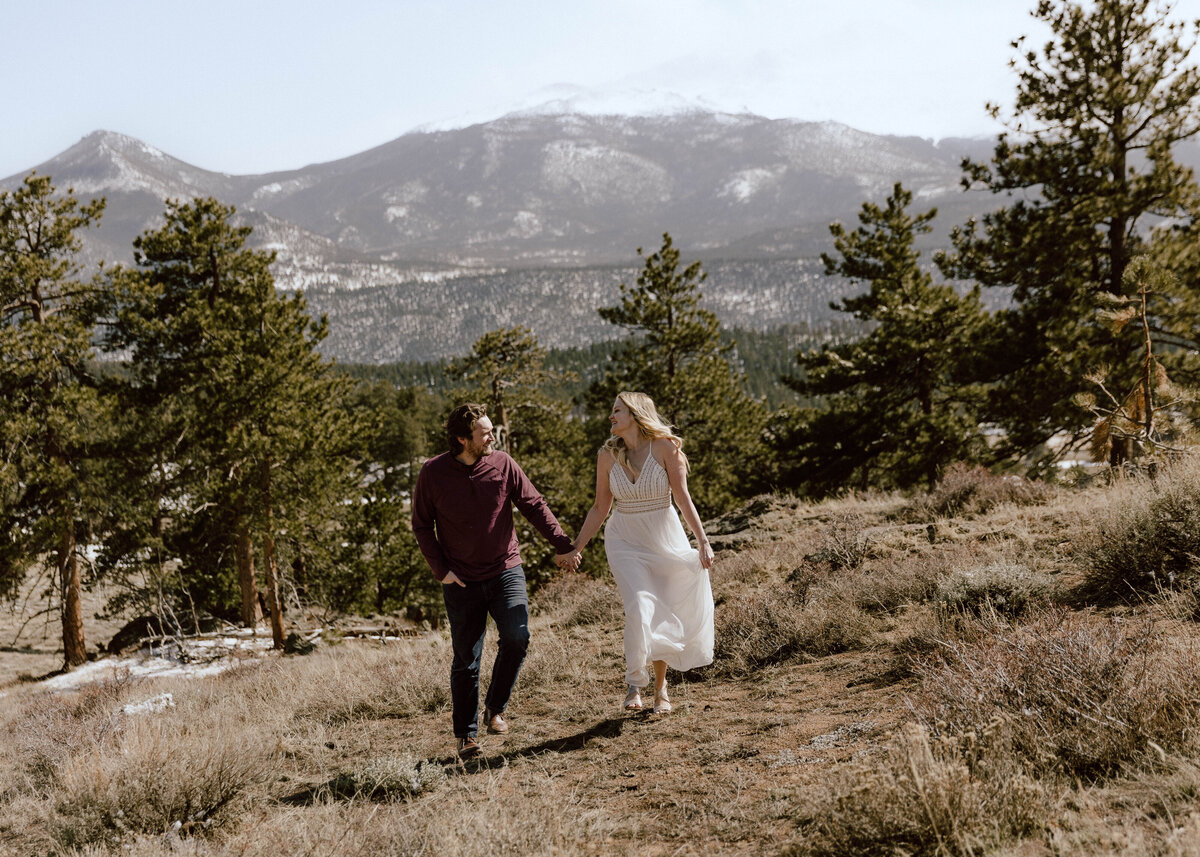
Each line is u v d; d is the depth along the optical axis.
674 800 3.71
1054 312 18.31
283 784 4.90
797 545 9.05
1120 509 5.91
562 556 5.04
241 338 24.62
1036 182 18.27
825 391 25.91
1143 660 3.40
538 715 5.50
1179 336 16.48
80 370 25.06
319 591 30.23
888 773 2.93
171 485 26.42
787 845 3.04
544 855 3.20
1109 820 2.71
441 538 4.88
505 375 34.53
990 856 2.59
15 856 4.23
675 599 4.98
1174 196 16.55
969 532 7.82
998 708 3.44
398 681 6.77
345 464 26.67
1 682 24.67
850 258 27.00
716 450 35.53
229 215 28.06
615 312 33.84
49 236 23.97
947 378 23.12
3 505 23.45
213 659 21.84
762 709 4.75
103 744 5.54
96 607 42.91
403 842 3.44
